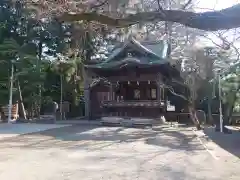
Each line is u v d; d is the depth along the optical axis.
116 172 7.25
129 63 24.41
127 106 25.58
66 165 8.10
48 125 23.11
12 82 25.64
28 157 9.36
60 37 28.52
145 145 12.33
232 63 20.36
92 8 3.31
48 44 30.14
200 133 17.03
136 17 2.99
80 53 29.53
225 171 7.35
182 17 2.86
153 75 25.05
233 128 20.17
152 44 27.22
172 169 7.61
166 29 7.37
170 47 22.67
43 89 30.11
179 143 12.92
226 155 9.75
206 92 23.66
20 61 26.20
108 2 3.35
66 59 28.94
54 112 29.98
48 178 6.64
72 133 17.16
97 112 29.83
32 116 30.94
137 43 25.03
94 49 29.81
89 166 7.97
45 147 11.63
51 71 30.00
